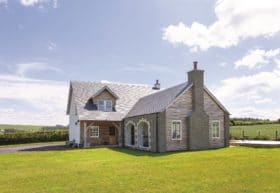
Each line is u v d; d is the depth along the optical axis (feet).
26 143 147.13
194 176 48.06
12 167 63.05
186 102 94.02
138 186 42.34
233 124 205.98
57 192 40.32
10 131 156.56
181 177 47.55
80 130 113.39
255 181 43.62
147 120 97.04
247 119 229.66
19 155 85.40
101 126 118.11
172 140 90.89
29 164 66.90
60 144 134.31
